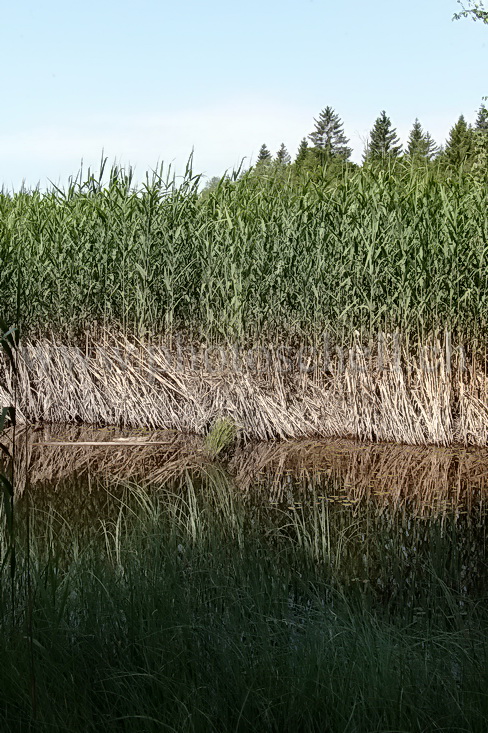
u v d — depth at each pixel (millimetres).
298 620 3824
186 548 4945
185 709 2803
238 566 4539
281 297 10172
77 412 11047
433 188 9953
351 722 2803
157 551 4574
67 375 10984
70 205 11188
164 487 7445
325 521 6242
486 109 20406
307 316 10297
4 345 2885
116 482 7621
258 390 10125
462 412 9688
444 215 9695
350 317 10086
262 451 9312
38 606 3559
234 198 10414
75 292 10945
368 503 6887
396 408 9781
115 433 10195
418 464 8547
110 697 2990
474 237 9711
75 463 8500
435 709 2893
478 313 9703
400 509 6664
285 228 10273
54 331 11156
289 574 4559
